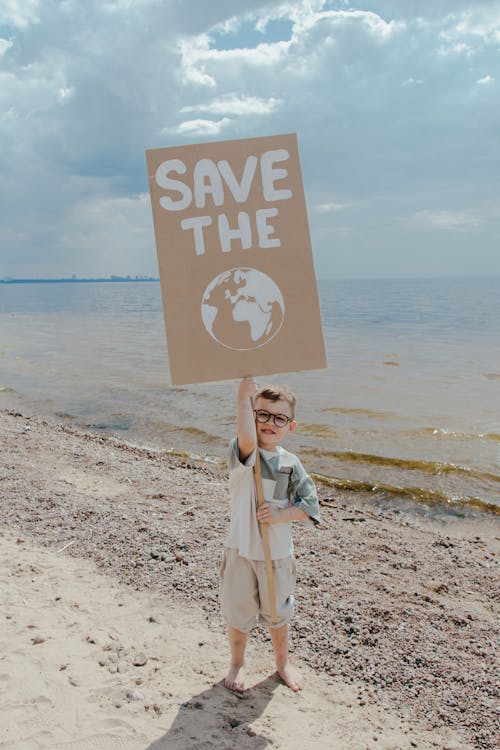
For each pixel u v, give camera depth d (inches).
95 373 771.4
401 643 158.6
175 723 121.9
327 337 1259.8
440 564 226.1
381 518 292.5
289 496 129.6
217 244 126.7
